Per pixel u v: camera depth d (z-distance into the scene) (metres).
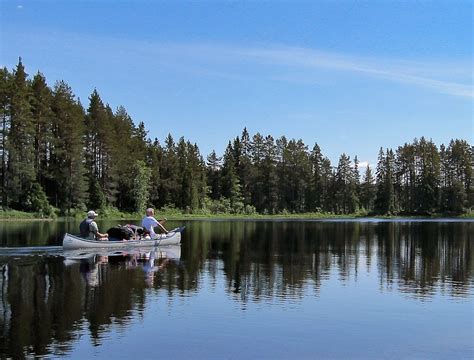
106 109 96.00
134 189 91.94
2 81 64.62
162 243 30.86
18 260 23.03
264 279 18.56
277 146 135.00
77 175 73.12
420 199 123.25
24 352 10.03
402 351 10.66
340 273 20.42
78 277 18.34
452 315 13.57
